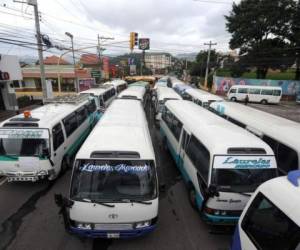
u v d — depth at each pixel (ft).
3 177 28.84
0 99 65.57
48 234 19.33
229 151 19.29
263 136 28.84
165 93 60.23
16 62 65.92
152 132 51.62
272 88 104.32
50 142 24.99
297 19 118.42
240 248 13.44
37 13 52.65
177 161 30.94
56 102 38.45
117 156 17.11
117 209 16.07
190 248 18.43
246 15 128.67
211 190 18.43
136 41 65.00
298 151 22.84
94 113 49.70
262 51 128.47
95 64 176.24
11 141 24.21
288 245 10.11
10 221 20.85
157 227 20.72
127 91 57.47
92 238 18.94
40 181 28.09
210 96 57.72
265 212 11.81
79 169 16.71
